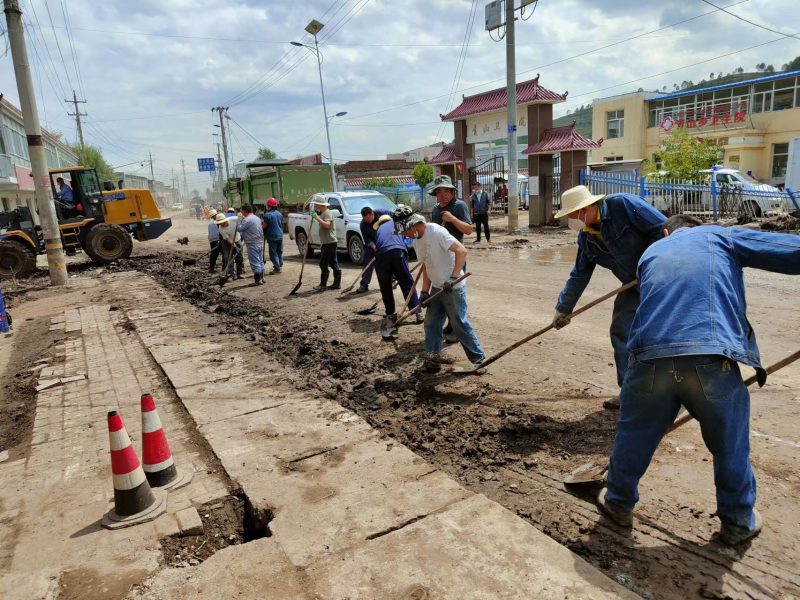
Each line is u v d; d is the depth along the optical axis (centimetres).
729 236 255
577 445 363
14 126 3130
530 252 1349
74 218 1641
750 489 250
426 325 525
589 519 287
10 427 473
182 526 298
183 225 4319
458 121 2323
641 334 248
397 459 357
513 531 273
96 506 327
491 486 328
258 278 1129
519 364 524
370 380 513
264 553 268
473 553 258
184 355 632
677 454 344
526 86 1973
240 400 479
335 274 1020
